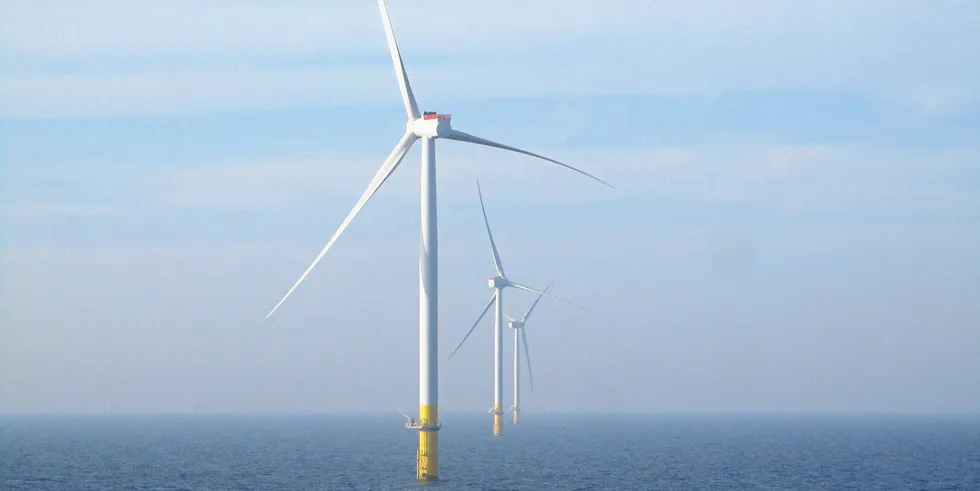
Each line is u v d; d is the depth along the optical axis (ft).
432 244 349.20
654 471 560.20
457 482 468.34
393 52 351.87
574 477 510.17
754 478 523.70
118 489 467.11
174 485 484.74
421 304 349.82
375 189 349.61
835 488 478.18
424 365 348.59
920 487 492.54
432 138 349.82
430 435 347.97
